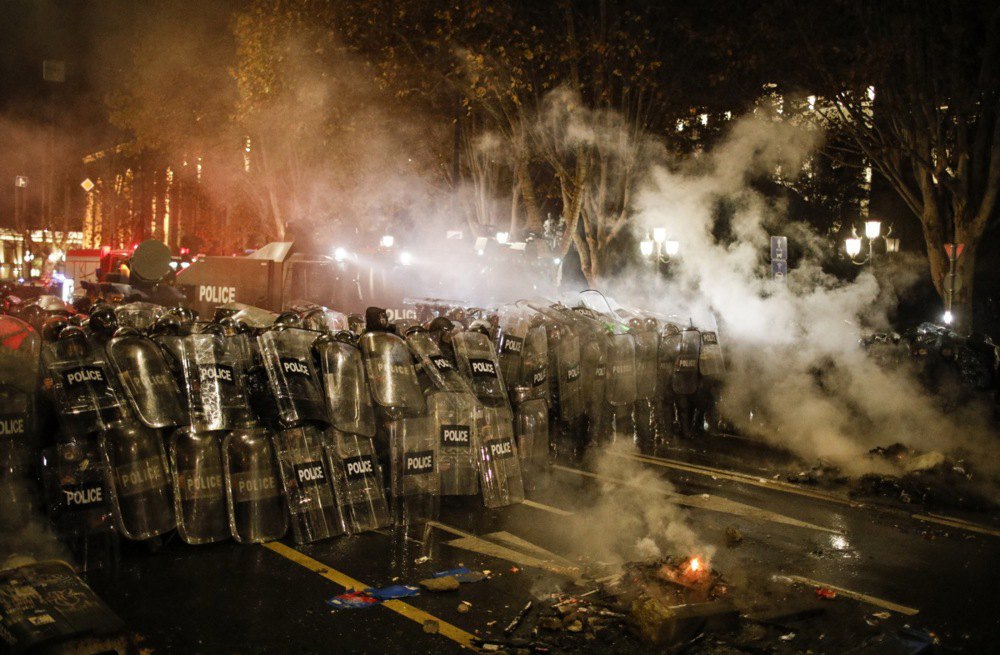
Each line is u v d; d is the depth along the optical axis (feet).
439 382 24.41
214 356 20.76
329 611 16.71
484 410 25.14
